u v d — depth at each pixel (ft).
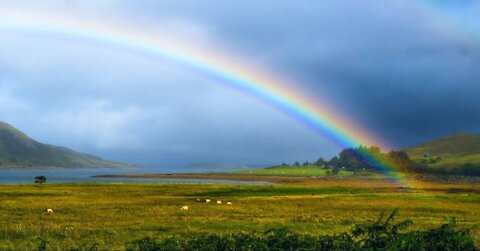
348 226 107.86
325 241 55.31
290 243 54.08
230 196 238.27
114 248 73.05
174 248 56.03
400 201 195.83
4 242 78.84
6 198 181.98
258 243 52.90
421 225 112.27
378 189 373.20
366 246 54.08
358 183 636.48
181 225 104.27
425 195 239.09
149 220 114.21
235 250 54.34
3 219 113.39
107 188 272.10
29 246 75.20
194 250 55.67
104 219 116.26
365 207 162.09
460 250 53.42
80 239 83.41
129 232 92.58
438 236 53.78
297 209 151.33
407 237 52.95
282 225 107.14
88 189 259.39
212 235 59.47
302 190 297.12
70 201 173.06
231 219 117.70
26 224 103.40
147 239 59.47
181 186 309.83
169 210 142.10
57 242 79.10
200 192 261.65
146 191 255.50
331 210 149.89
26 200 173.27
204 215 128.47
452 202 200.54
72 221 111.75
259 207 156.66
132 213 131.95
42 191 228.22
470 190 404.98
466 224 114.11
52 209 140.56
